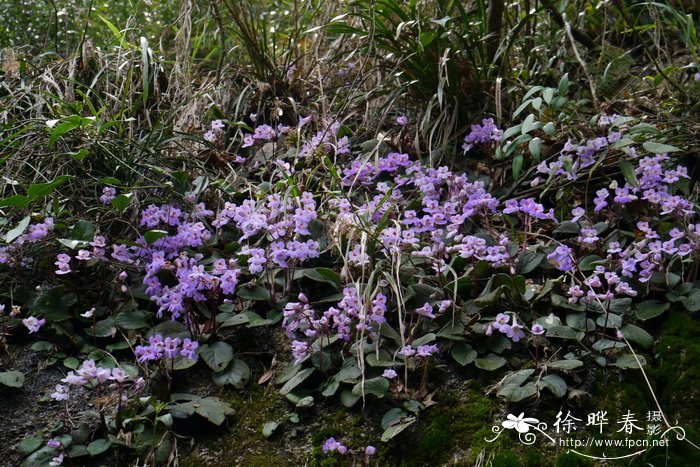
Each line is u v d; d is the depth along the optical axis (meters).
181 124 1.54
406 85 1.46
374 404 1.09
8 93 1.57
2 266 1.28
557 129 1.42
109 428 1.08
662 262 1.16
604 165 1.35
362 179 1.39
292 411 1.10
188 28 1.70
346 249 1.23
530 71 1.56
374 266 1.21
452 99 1.50
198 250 1.30
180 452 1.08
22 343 1.20
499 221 1.34
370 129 1.52
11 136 1.31
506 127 1.47
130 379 1.14
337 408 1.10
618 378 1.08
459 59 1.48
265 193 1.33
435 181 1.33
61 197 1.35
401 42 1.53
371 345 1.12
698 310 1.12
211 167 1.48
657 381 1.08
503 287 1.13
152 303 1.24
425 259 1.24
